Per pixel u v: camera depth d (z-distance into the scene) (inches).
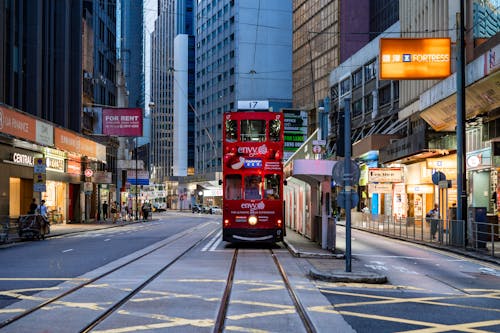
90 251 857.5
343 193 570.3
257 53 4382.4
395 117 2064.5
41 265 654.5
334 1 2878.9
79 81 1972.2
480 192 1244.5
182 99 6048.2
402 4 2043.6
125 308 388.8
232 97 4530.0
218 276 559.2
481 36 1275.8
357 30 2807.6
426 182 1619.1
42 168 1211.9
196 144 5452.8
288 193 1604.3
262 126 950.4
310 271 573.3
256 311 380.8
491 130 1086.4
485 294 475.2
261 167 940.6
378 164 2069.4
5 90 1430.9
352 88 2576.3
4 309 379.6
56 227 1679.4
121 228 1739.7
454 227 952.3
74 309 382.0
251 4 4424.2
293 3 3506.4
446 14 1562.5
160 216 3405.5
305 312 379.6
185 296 438.0
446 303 428.1
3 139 1318.9
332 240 826.2
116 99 2790.4
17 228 1196.5
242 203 933.8
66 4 1846.7
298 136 2615.7
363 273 550.9
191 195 5359.3
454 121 1204.5
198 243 1043.3
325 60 2997.0
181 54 6063.0
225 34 4687.5
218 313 370.9
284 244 986.1
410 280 558.9
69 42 1927.9
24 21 1578.5
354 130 2498.8
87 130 2082.9
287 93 4387.3
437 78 1186.6
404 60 1181.7
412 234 1184.8
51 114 1756.9
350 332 323.3
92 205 2374.5
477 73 987.9
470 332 328.2
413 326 343.0
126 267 633.0
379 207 2065.7
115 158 2792.8
